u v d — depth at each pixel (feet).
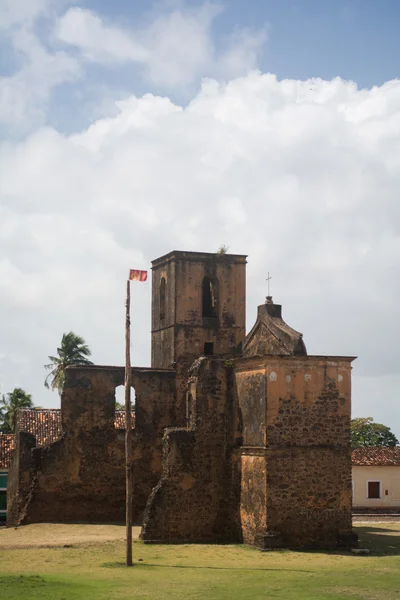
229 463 127.75
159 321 154.61
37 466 140.46
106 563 102.83
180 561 105.70
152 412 145.79
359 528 143.84
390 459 188.34
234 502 125.29
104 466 142.61
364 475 186.19
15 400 244.63
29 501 139.23
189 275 149.48
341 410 121.70
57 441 141.59
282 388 119.34
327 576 96.07
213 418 129.90
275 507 116.67
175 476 126.41
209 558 108.47
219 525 127.54
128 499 103.30
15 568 98.58
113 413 144.25
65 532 129.08
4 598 80.84
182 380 147.13
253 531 119.34
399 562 106.42
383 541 125.39
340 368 122.42
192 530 125.70
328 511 118.83
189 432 128.36
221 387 130.72
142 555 110.01
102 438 143.13
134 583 90.17
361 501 185.16
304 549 115.96
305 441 119.24
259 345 136.67
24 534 127.13
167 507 124.77
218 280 151.02
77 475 141.49
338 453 120.47
